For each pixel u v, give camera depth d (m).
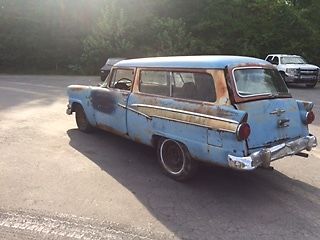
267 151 4.90
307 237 4.09
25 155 6.82
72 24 35.41
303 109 5.68
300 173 6.12
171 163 5.80
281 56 22.39
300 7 34.94
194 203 4.93
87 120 8.21
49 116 10.62
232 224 4.36
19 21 34.56
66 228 4.18
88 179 5.69
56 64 35.59
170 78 5.75
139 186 5.46
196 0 35.19
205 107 5.11
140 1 34.84
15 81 23.70
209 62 5.23
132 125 6.46
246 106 4.93
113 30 32.69
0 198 4.93
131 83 6.53
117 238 3.99
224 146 4.85
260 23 33.12
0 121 9.78
